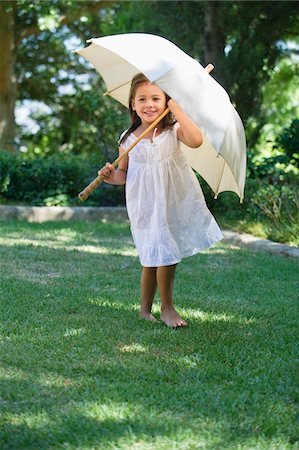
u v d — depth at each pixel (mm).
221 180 4609
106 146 12273
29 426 2953
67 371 3609
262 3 11734
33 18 17359
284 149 10523
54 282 5891
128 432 2893
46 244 7961
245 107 11961
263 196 9336
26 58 20406
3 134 17234
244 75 11773
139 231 4543
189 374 3604
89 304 5082
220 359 3875
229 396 3303
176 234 4520
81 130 20953
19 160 11906
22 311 4801
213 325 4629
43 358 3807
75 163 12031
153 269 4637
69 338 4191
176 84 3973
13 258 6934
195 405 3186
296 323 4766
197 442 2830
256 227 9094
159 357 3893
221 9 11805
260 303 5406
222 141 3916
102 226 9836
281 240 8430
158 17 12234
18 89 21297
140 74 4422
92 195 11672
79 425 2951
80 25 19734
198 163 4688
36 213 10633
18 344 4047
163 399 3238
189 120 4297
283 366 3770
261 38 12047
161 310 4668
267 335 4406
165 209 4453
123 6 16453
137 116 4598
